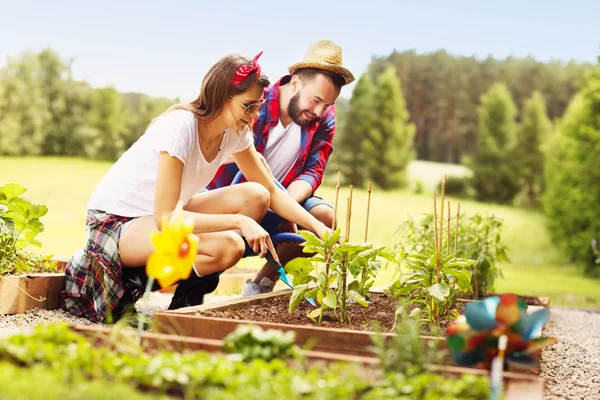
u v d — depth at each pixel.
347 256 3.08
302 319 3.07
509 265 14.04
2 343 1.80
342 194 18.41
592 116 13.15
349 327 2.97
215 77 3.12
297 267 3.11
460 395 1.73
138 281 3.42
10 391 1.50
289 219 3.77
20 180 15.84
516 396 1.79
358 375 1.85
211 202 3.56
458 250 5.05
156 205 3.03
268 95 4.53
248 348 1.94
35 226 3.92
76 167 16.81
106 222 3.39
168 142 3.03
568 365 3.67
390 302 3.94
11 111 16.19
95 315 3.44
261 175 3.71
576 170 13.18
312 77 4.46
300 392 1.64
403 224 5.11
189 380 1.69
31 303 3.57
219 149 3.40
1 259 3.72
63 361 1.74
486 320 1.94
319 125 4.63
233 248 3.36
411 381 1.76
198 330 2.49
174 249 2.03
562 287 11.22
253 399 1.58
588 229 13.16
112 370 1.73
